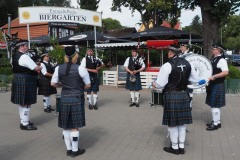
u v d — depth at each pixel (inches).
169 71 168.7
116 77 480.1
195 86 182.1
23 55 221.8
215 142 198.8
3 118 271.1
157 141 201.8
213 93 226.1
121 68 465.1
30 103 230.4
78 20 469.4
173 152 177.6
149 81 451.5
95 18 487.5
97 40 583.8
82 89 175.5
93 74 304.3
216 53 223.6
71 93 171.6
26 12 444.5
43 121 260.8
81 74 171.2
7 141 204.5
